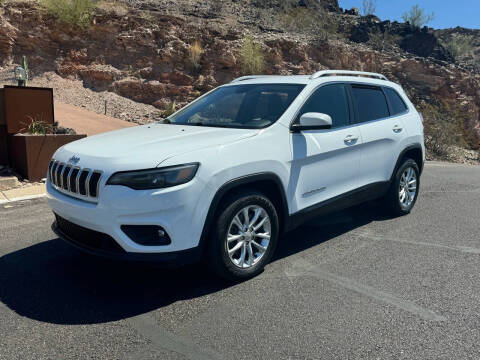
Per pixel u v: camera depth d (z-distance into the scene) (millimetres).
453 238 5090
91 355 2711
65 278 3859
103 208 3229
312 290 3641
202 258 3588
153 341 2869
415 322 3131
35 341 2865
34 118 8312
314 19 29391
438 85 26109
